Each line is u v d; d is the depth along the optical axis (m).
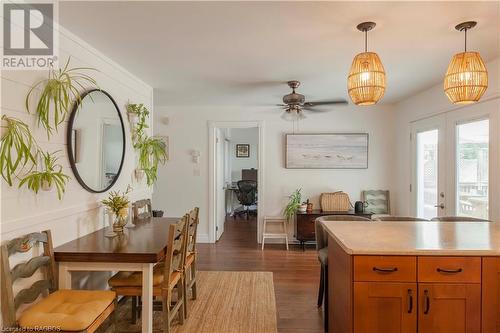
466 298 1.85
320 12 2.15
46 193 2.19
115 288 2.37
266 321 2.80
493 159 3.13
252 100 5.04
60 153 2.35
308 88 4.23
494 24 2.32
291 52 2.92
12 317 1.77
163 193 5.66
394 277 1.86
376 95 2.07
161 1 2.01
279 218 5.41
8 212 1.86
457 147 3.71
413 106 4.77
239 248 5.27
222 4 2.04
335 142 5.52
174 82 3.97
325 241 2.98
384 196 5.50
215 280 3.79
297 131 5.58
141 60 3.13
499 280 1.85
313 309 3.03
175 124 5.63
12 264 1.89
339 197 5.41
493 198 3.13
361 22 2.30
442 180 4.00
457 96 2.10
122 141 3.33
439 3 2.03
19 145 1.86
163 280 2.33
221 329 2.67
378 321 1.87
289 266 4.32
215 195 5.72
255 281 3.75
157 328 2.70
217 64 3.27
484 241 2.05
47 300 1.96
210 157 5.62
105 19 2.25
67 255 2.16
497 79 3.07
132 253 2.16
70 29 2.41
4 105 1.86
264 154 5.61
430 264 1.86
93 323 1.81
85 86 2.66
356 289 1.88
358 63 2.08
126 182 3.45
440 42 2.66
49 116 2.23
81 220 2.62
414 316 1.86
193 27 2.39
